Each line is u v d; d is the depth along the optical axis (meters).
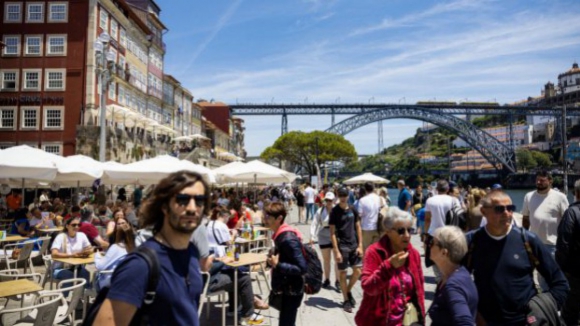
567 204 5.68
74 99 28.92
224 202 16.80
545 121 134.25
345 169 119.88
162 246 1.99
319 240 8.09
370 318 3.44
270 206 4.61
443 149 178.12
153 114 41.41
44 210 15.11
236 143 87.81
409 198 12.25
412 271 3.49
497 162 102.88
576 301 4.66
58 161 11.51
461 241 2.88
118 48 32.81
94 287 5.75
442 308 2.81
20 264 9.61
